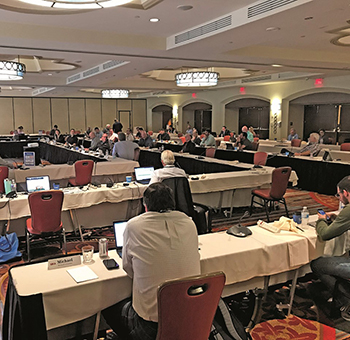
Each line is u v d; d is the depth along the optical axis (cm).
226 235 308
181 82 1023
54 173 726
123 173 816
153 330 200
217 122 1808
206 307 189
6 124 2005
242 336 229
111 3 366
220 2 477
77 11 506
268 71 1286
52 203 396
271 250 284
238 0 470
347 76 1203
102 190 500
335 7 432
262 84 1481
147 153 1140
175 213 215
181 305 182
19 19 552
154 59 807
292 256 294
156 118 2347
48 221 401
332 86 1258
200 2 475
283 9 439
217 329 225
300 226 331
